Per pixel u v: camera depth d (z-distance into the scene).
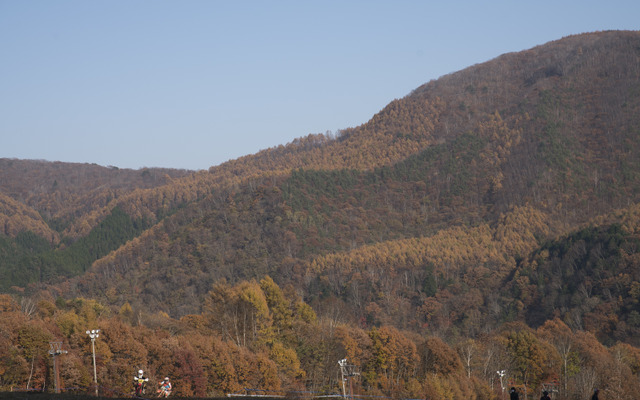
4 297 109.75
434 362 104.44
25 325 78.06
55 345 62.03
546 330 146.38
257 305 107.06
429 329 193.00
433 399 87.62
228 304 111.56
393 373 105.31
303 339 107.50
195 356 83.06
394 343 104.88
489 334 152.00
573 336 132.25
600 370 103.12
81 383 75.06
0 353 73.06
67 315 93.38
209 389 83.75
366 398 88.25
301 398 77.25
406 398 89.00
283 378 93.56
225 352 86.88
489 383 108.31
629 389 96.25
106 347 80.56
